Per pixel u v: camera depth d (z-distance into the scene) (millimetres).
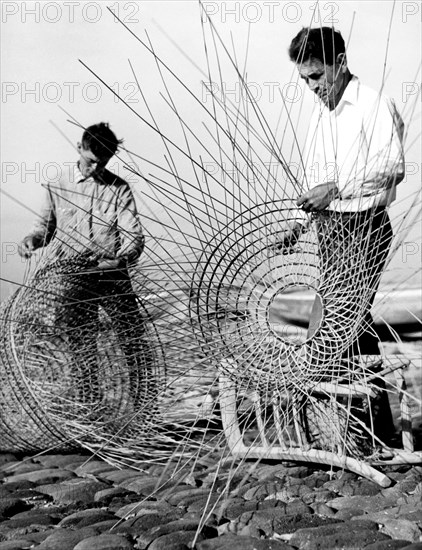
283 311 4953
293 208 4074
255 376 4129
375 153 4277
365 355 4375
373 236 4152
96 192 5340
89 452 5109
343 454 4137
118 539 3299
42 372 5059
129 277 4805
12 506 3949
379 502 3693
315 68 4336
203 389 4531
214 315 4145
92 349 4992
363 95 4383
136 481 4324
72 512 3877
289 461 4383
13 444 5168
